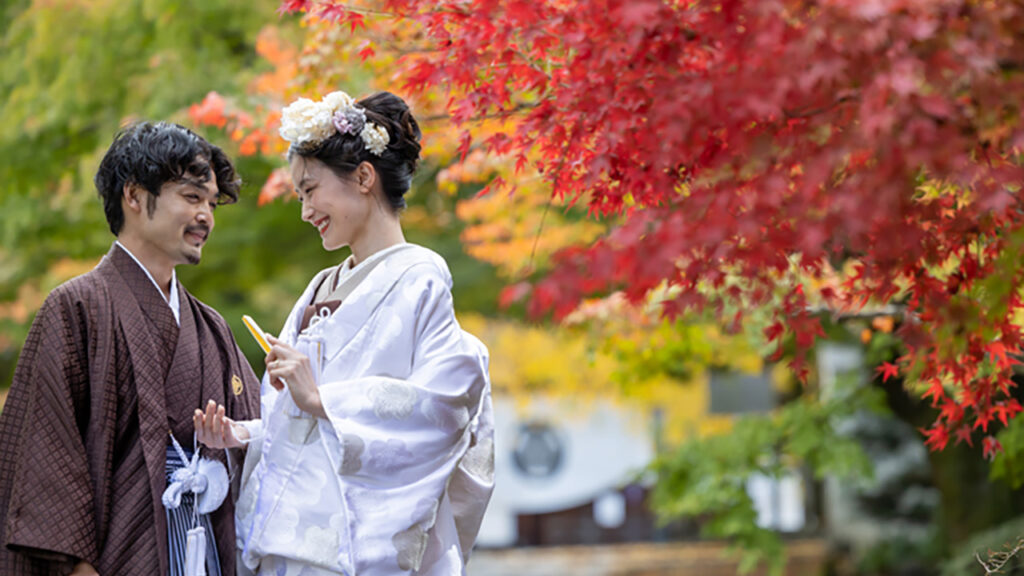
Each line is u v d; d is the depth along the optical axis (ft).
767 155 9.55
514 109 12.76
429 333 11.78
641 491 67.67
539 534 66.64
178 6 26.84
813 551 57.26
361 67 18.35
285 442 11.63
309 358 11.59
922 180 10.30
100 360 11.23
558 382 51.03
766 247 9.70
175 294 12.00
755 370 36.60
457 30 12.28
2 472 11.02
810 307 16.21
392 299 11.71
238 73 26.76
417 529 11.37
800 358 11.77
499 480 61.72
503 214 24.07
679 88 9.95
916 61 8.64
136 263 11.68
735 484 30.53
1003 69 9.36
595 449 61.82
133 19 27.27
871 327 23.99
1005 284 10.35
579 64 10.62
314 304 12.15
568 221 25.32
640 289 9.66
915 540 53.26
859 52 8.85
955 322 10.62
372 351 11.57
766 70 9.18
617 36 10.19
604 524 67.21
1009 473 19.08
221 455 12.03
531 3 10.86
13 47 29.48
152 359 11.50
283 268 37.32
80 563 10.91
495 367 49.88
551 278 9.32
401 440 11.34
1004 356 12.70
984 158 9.94
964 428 13.71
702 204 9.64
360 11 13.15
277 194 19.49
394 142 11.95
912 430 52.95
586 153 11.76
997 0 8.93
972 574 27.30
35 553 10.74
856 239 10.33
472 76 11.77
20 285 35.68
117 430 11.30
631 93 10.45
